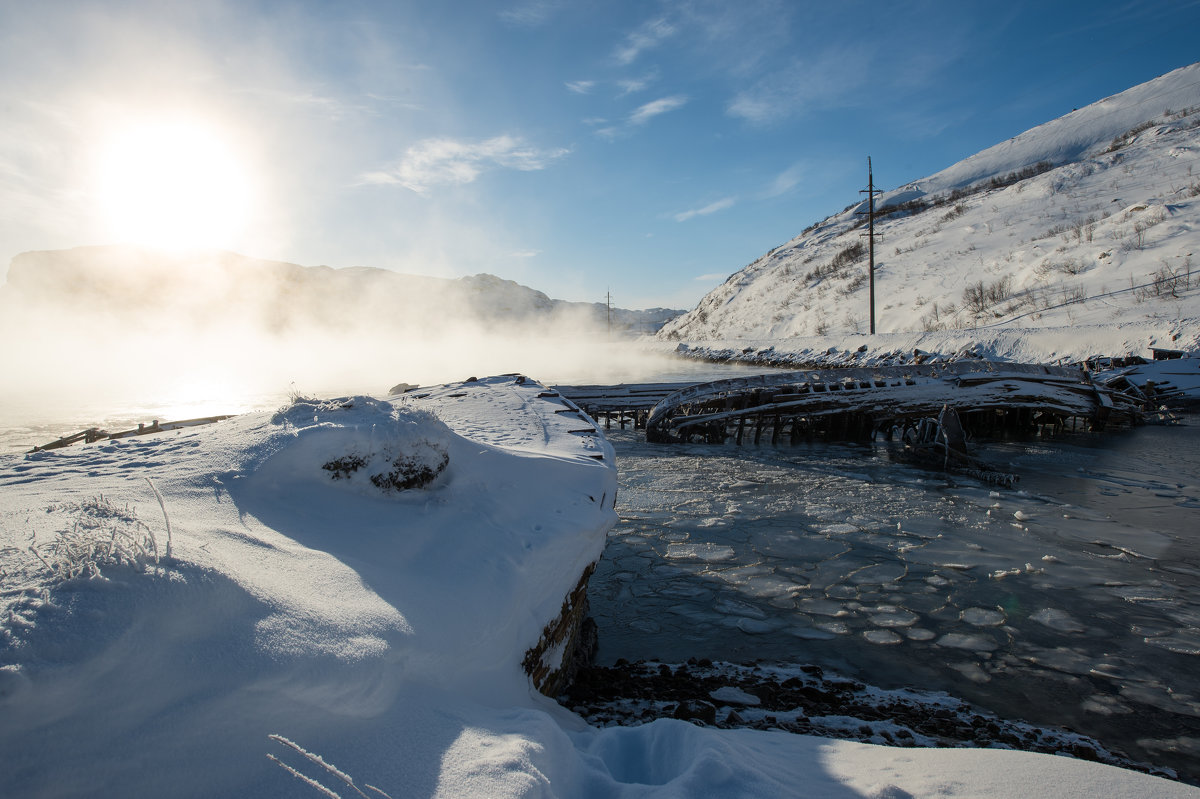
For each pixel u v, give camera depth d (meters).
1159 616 6.08
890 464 13.72
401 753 2.19
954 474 12.52
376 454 4.39
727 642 5.88
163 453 4.90
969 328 28.20
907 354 27.44
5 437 16.30
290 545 3.36
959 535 8.66
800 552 8.25
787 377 17.03
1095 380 18.12
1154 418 16.98
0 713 1.64
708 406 17.09
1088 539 8.31
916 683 5.03
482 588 3.65
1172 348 19.27
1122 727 4.34
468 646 3.15
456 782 2.07
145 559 2.28
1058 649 5.51
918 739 3.95
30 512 3.13
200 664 2.05
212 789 1.81
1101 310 24.03
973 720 4.34
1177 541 8.14
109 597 2.06
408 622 2.88
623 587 7.29
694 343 54.53
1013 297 30.22
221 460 4.33
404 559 3.73
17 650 1.76
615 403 19.62
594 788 2.51
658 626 6.27
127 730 1.81
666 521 9.76
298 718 2.12
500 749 2.29
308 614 2.53
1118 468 12.23
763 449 15.95
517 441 7.08
